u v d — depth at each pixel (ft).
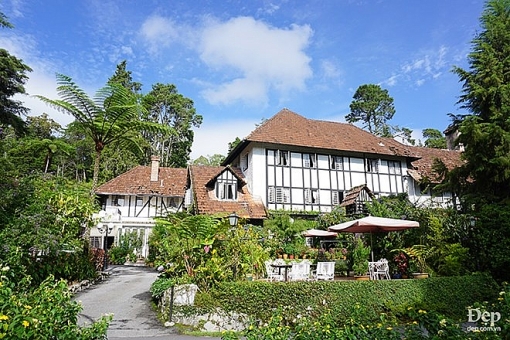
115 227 95.66
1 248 24.45
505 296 16.96
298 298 30.60
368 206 61.93
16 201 31.19
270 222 69.21
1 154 37.32
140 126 50.72
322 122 96.22
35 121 140.87
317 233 57.36
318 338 13.97
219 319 28.89
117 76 166.20
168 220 34.71
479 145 48.34
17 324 11.41
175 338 25.07
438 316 14.38
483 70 51.85
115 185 100.53
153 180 105.91
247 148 85.51
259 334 14.55
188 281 31.53
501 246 41.98
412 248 45.39
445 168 55.47
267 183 79.87
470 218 44.11
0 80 83.10
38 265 33.24
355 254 47.47
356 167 88.02
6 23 65.31
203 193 76.43
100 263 57.62
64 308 14.32
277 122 87.97
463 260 42.50
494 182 49.29
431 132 192.65
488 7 56.49
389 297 33.09
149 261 76.69
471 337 13.20
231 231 35.32
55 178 46.55
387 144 95.14
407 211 53.06
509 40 53.47
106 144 52.06
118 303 35.60
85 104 46.83
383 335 13.91
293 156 83.56
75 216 42.88
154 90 177.99
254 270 36.91
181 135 178.81
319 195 83.10
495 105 50.19
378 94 181.37
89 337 13.79
